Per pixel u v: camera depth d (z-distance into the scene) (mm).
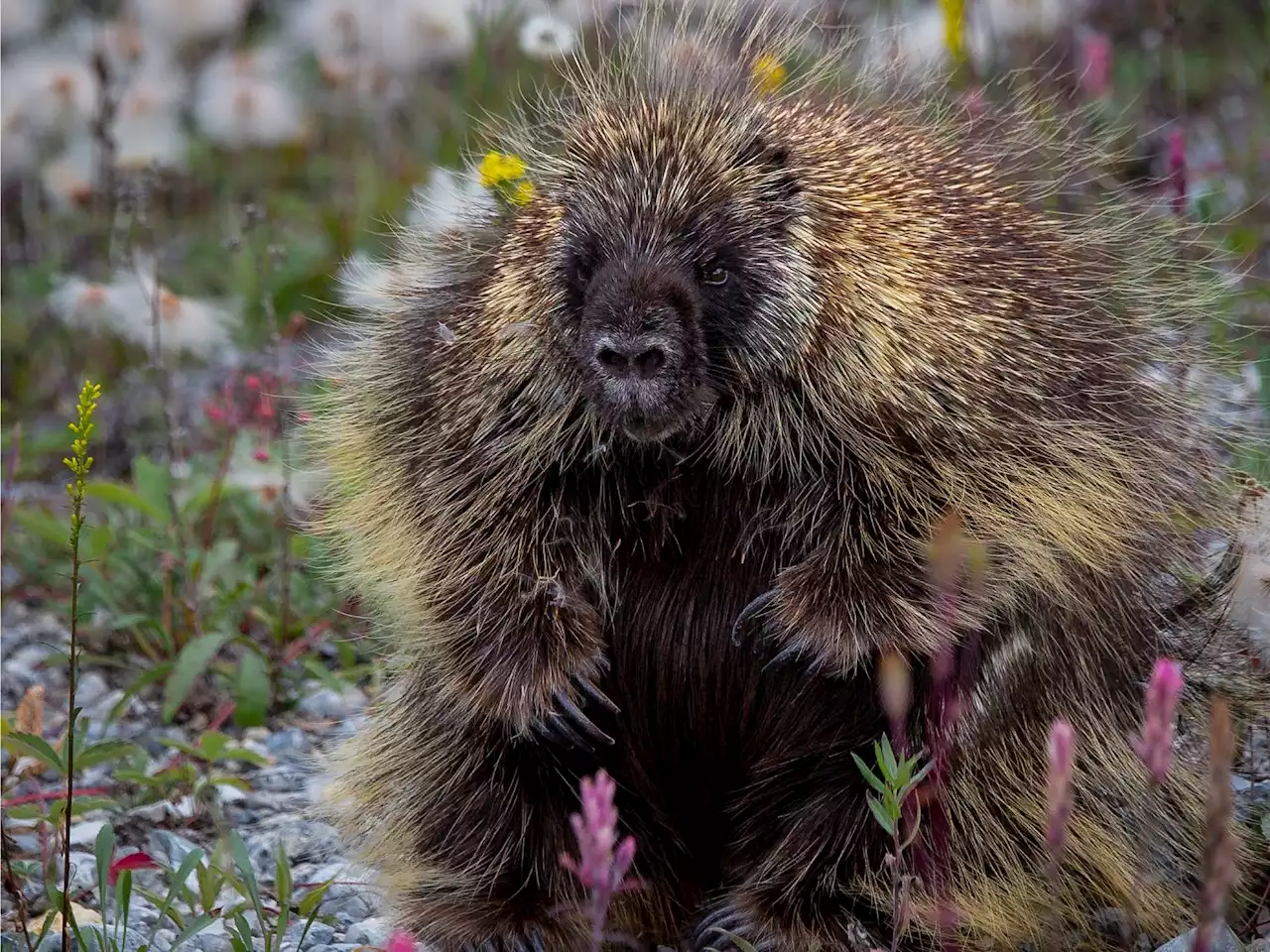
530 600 6641
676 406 6238
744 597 6746
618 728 6906
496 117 8523
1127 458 6734
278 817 8109
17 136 15461
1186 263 8078
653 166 6512
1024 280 6723
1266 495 7438
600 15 10508
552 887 6914
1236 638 7293
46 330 14234
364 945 6797
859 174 6645
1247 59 16516
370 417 7234
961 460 6402
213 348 14320
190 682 8781
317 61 17328
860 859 6551
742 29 7957
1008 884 6598
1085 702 6699
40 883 7172
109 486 10070
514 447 6668
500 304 6723
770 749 6742
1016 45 13539
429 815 7121
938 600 6168
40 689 7324
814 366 6469
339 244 14547
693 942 6836
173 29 16547
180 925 6355
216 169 16953
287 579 9695
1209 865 4336
